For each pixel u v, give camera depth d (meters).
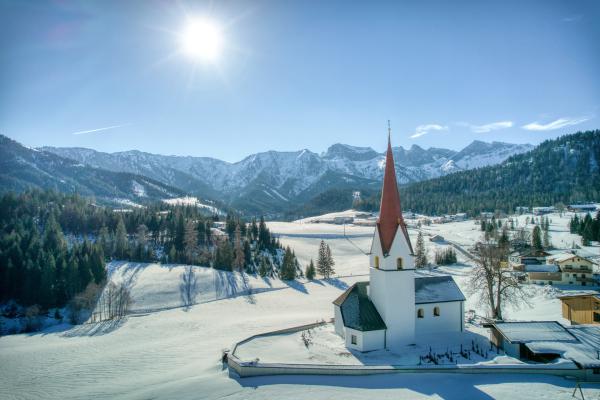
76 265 107.88
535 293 80.56
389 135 51.19
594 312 55.38
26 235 133.38
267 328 73.12
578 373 37.28
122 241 144.38
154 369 51.66
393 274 48.94
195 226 168.50
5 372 56.12
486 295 74.62
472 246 163.50
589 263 91.75
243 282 123.00
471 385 36.22
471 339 51.16
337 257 173.25
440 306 53.81
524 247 145.38
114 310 98.50
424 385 36.88
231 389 38.31
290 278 132.00
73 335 80.19
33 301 102.00
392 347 48.59
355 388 37.00
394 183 50.47
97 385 46.81
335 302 55.75
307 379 39.69
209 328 77.06
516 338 42.75
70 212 176.75
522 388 34.88
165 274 122.69
